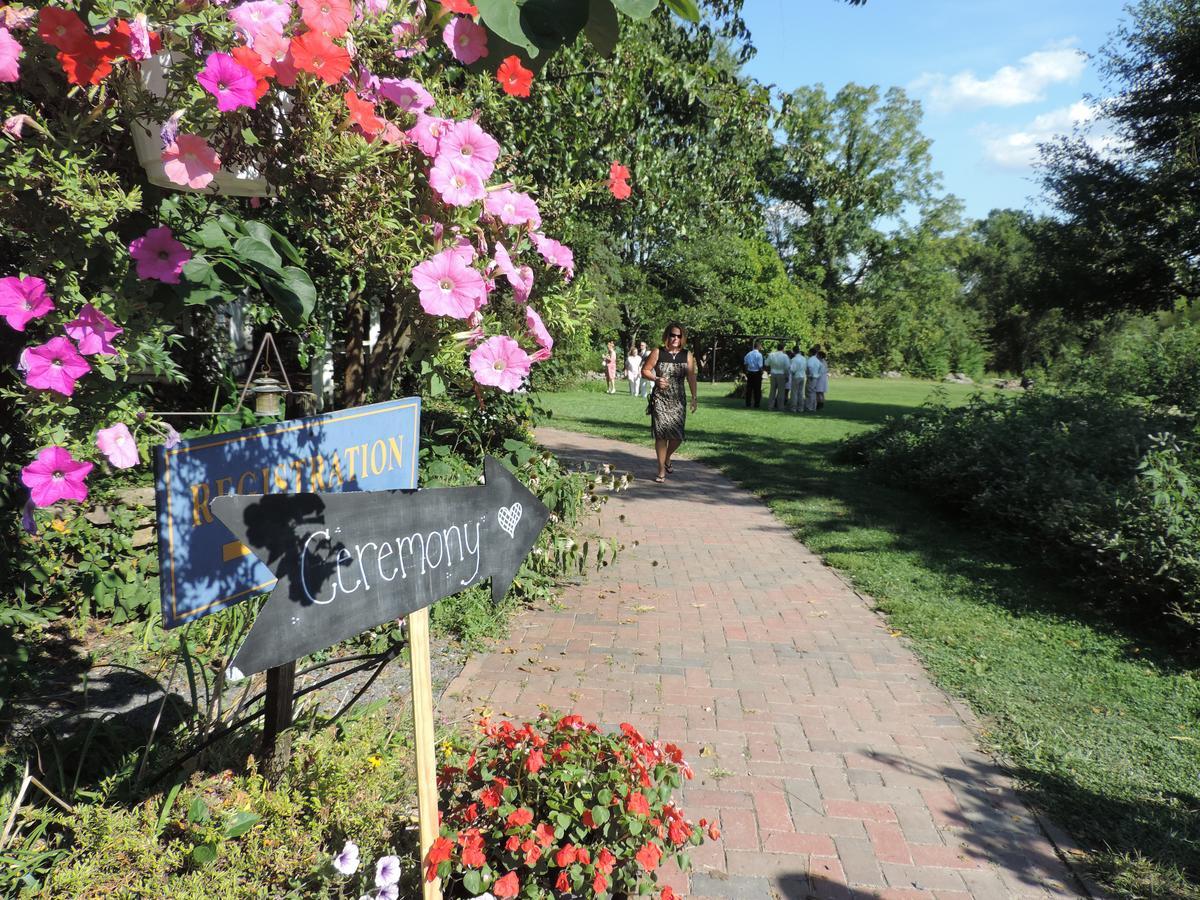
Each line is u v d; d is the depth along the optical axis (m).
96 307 1.58
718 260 36.88
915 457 9.84
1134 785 3.45
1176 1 19.78
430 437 5.87
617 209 8.65
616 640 4.91
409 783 2.78
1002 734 3.89
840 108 48.97
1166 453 6.30
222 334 8.83
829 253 51.75
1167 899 2.75
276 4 1.66
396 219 1.95
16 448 2.44
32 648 4.09
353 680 4.07
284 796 2.35
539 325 2.09
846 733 3.85
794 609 5.63
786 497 9.44
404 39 1.97
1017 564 6.76
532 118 6.44
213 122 1.70
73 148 1.55
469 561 2.19
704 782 3.39
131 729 3.06
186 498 1.71
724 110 8.91
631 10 1.76
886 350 50.50
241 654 1.59
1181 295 19.97
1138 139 20.78
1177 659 4.86
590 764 2.59
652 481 10.23
